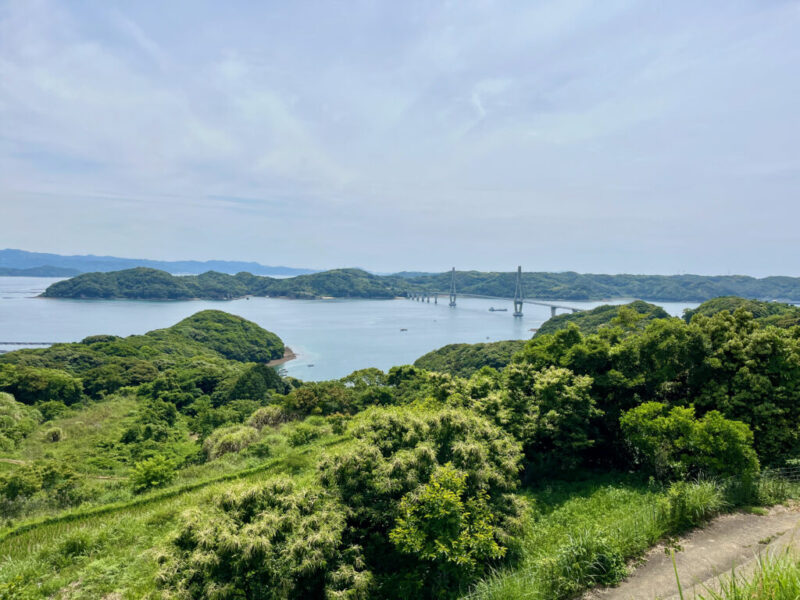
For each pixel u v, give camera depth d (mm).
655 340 12672
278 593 5914
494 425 10938
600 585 6039
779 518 7613
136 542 9758
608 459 12531
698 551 6648
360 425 8984
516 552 7590
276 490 7246
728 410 10867
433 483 7215
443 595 6562
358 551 6906
